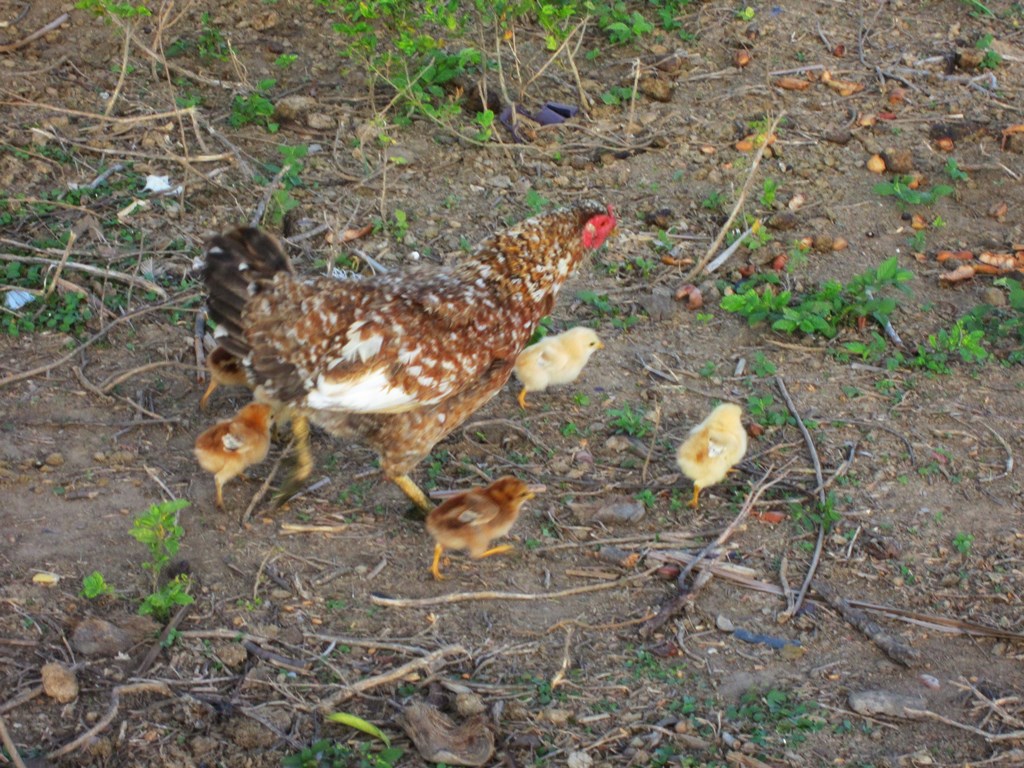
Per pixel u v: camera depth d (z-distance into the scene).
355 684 2.31
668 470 2.59
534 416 2.67
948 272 2.95
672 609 2.41
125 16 3.01
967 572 2.47
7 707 2.26
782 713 2.31
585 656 2.36
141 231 2.87
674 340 2.81
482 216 2.99
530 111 3.22
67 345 2.69
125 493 2.50
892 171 3.14
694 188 3.10
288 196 2.91
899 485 2.58
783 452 2.63
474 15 3.37
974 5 3.57
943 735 2.30
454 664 2.34
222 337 2.43
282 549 2.45
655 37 3.44
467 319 2.44
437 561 2.43
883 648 2.38
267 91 3.20
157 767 2.23
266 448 2.49
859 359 2.79
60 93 3.13
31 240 2.84
